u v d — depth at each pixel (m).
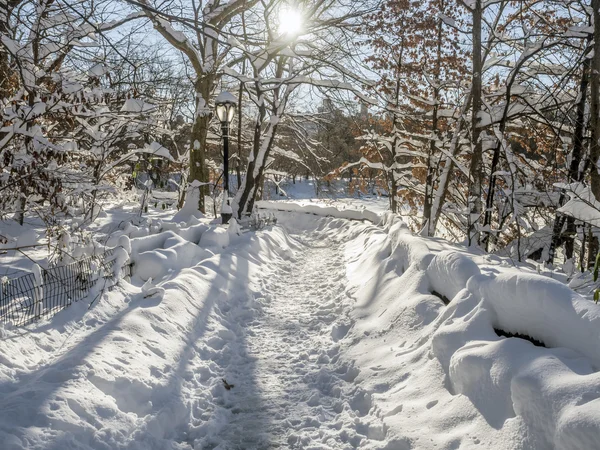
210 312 7.41
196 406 4.82
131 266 8.30
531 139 17.00
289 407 4.89
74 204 12.50
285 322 7.75
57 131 11.01
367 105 18.19
